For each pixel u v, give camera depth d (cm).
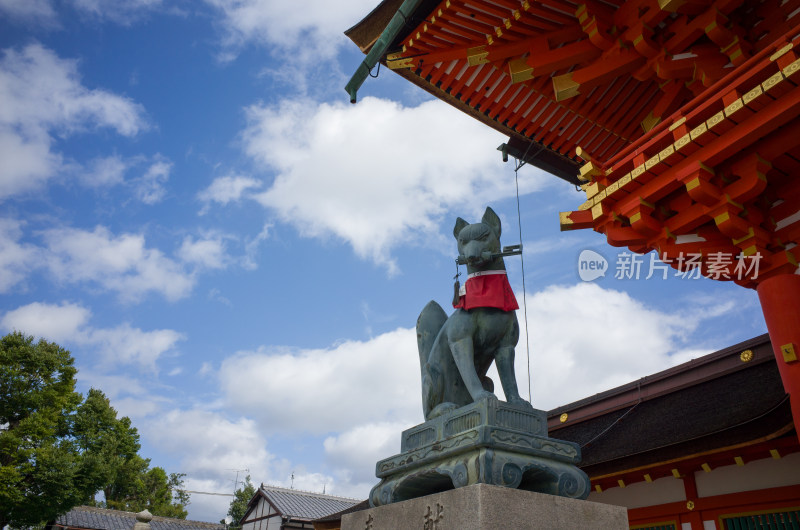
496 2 778
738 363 1055
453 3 774
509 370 484
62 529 3381
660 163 597
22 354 2689
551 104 995
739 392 949
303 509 3384
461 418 424
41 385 2741
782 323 561
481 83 951
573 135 1061
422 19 825
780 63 504
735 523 824
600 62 783
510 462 381
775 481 790
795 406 536
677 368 1170
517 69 811
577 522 373
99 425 3253
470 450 394
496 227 520
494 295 482
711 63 735
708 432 829
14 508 2523
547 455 403
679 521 899
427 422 464
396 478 467
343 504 3681
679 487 920
